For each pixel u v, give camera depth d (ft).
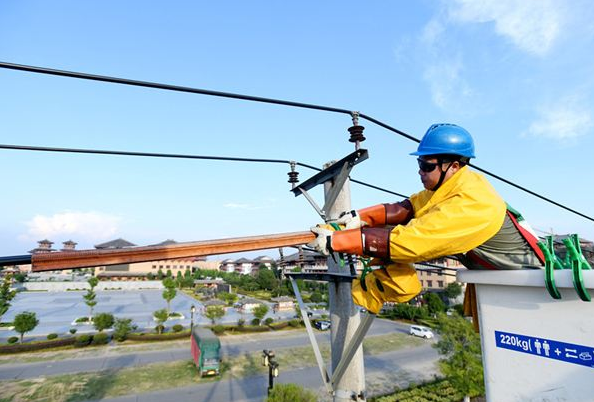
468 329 49.83
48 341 82.94
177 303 167.43
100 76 8.20
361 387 9.55
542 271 4.02
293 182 13.79
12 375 62.08
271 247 6.88
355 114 10.08
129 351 80.18
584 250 10.37
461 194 4.62
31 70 7.54
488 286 4.72
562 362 3.87
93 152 11.44
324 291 188.55
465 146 5.40
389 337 95.86
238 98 9.91
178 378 60.70
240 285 232.12
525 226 5.00
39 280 229.45
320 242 4.98
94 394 53.21
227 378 60.95
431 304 120.16
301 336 97.45
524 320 4.27
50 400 50.80
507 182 17.43
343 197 10.44
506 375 4.37
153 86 8.86
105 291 219.00
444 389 52.54
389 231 4.72
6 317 120.78
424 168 5.59
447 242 4.32
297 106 10.37
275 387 38.75
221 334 99.71
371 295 5.70
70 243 289.53
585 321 3.74
